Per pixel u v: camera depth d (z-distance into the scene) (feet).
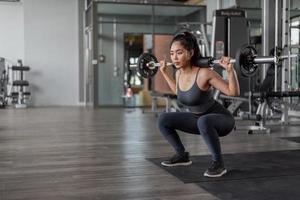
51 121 21.29
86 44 35.63
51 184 8.32
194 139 14.46
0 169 9.74
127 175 9.09
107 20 32.40
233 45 21.62
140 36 33.32
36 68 35.73
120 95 33.24
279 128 17.58
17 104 33.14
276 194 7.54
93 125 19.34
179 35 9.10
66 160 10.85
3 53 35.47
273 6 20.44
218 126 8.94
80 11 36.29
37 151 12.21
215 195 7.50
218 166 8.94
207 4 32.24
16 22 35.63
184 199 7.29
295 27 21.56
